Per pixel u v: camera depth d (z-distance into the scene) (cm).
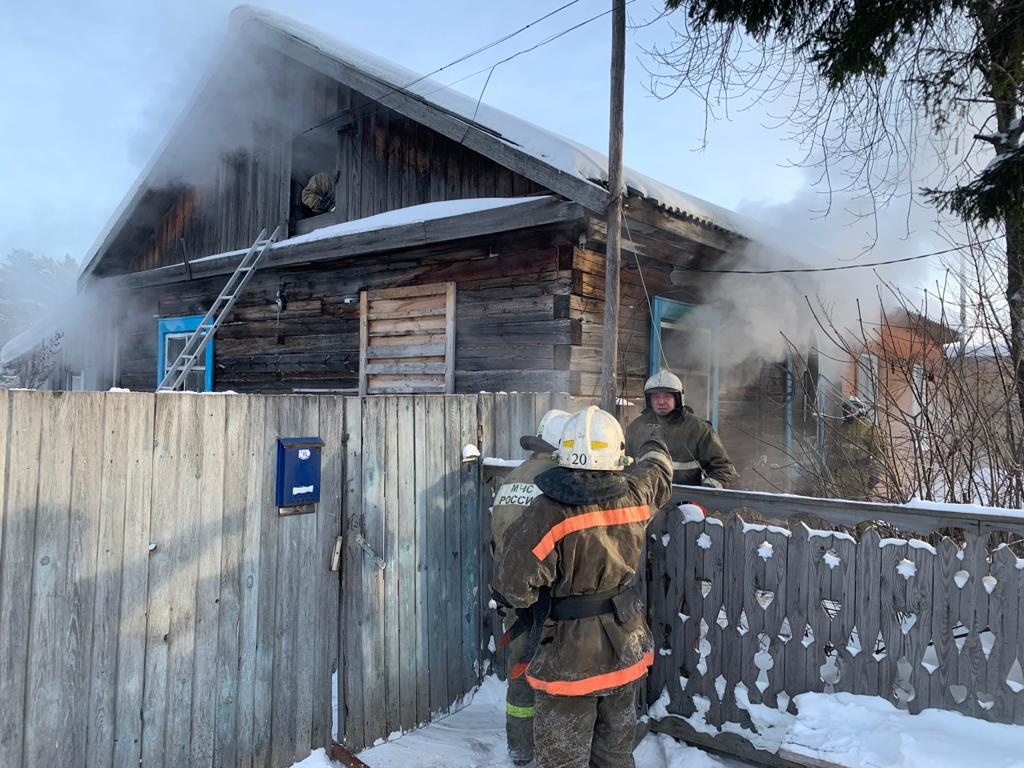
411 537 337
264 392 786
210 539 259
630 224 517
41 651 214
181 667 250
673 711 314
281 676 283
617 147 455
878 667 264
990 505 391
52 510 217
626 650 235
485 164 605
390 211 686
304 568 292
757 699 292
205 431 258
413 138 676
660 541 321
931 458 407
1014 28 427
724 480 429
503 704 358
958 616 248
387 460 326
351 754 296
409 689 332
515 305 565
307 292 751
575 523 231
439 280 624
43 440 215
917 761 217
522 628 246
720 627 302
